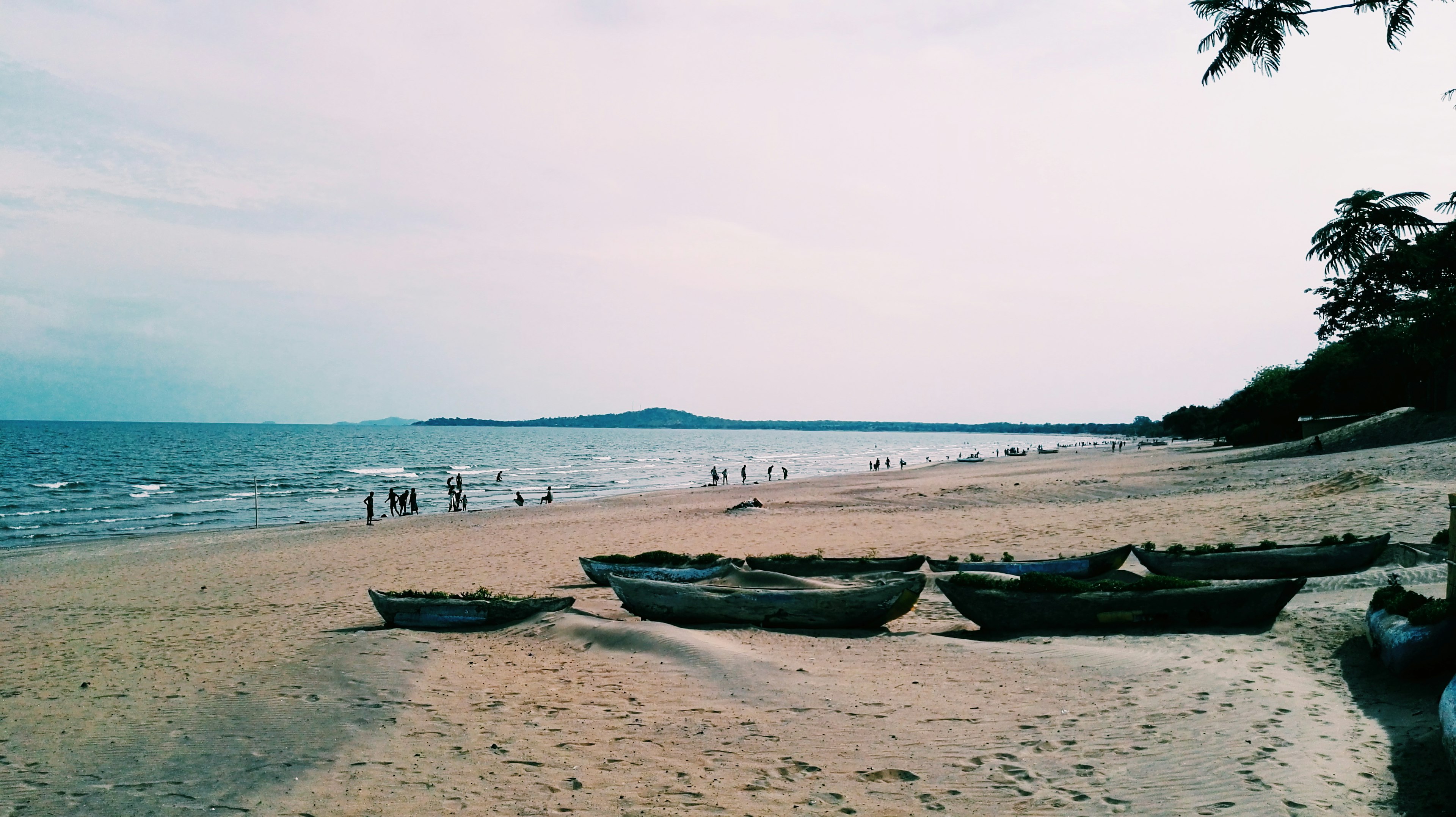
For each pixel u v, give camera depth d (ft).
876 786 20.83
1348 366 185.88
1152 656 31.91
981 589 39.88
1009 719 25.80
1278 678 27.58
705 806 19.79
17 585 74.43
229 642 42.80
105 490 211.41
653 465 371.15
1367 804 17.99
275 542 103.04
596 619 42.06
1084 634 37.50
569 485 245.24
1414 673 25.62
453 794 20.94
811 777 21.54
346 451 458.50
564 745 24.61
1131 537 65.57
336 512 167.32
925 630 42.24
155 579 73.61
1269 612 35.65
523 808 19.93
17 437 573.33
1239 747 21.70
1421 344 30.48
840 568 55.83
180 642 43.62
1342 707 24.50
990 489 124.67
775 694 29.40
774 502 130.82
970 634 40.50
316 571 74.13
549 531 102.17
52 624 52.34
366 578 68.28
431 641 40.52
